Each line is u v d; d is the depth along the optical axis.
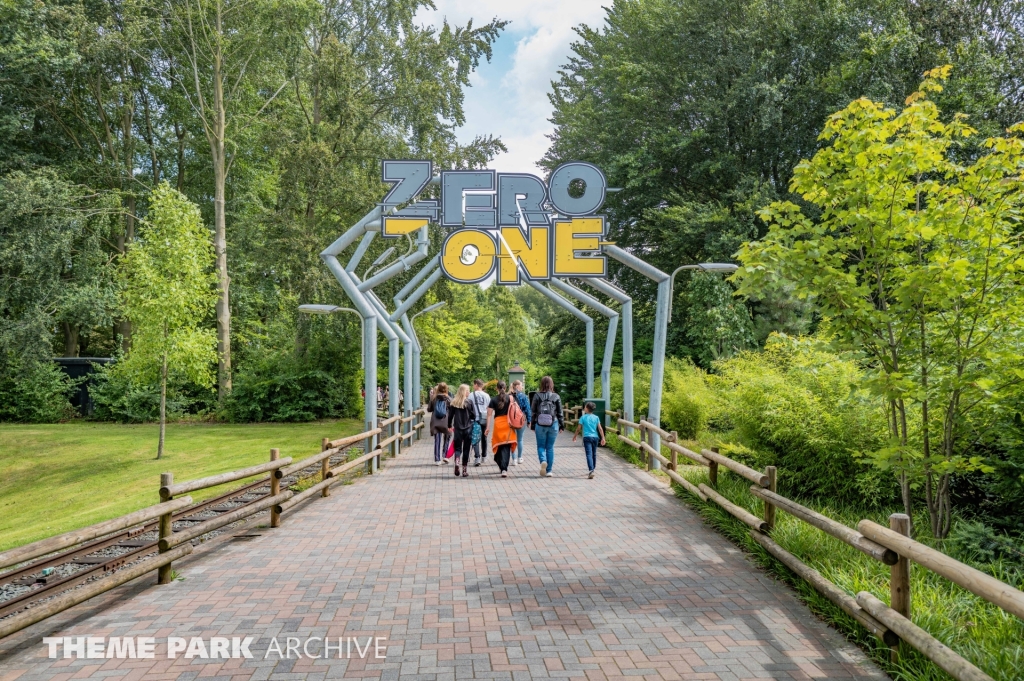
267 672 4.44
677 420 18.45
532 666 4.50
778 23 26.84
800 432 9.28
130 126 34.47
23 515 15.98
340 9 31.98
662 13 29.91
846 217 6.97
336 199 28.94
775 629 5.13
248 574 6.63
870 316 6.88
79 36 28.97
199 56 31.83
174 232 20.58
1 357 28.16
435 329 35.16
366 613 5.51
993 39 27.77
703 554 7.27
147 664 4.57
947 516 7.04
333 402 30.30
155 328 20.27
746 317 25.36
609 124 30.95
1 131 30.28
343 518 9.21
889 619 4.45
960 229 6.55
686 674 4.37
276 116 32.88
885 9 27.11
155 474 18.06
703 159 29.45
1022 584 5.59
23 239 26.86
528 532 8.33
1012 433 6.97
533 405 13.14
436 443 15.06
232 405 29.53
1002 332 6.71
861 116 7.08
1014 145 6.38
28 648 4.86
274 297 31.44
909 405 8.08
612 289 16.97
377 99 31.66
